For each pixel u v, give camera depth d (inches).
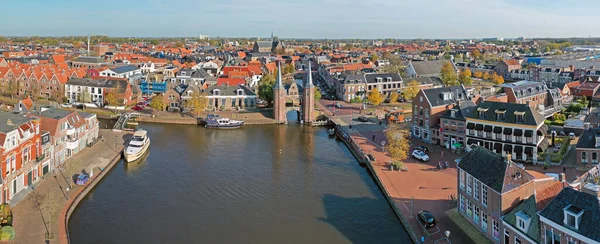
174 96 6811.0
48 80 7426.2
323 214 3179.1
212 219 3088.1
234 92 7012.8
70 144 4138.8
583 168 3846.0
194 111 6545.3
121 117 6127.0
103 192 3535.9
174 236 2834.6
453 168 3993.6
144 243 2738.7
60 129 3973.9
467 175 2842.0
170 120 6235.2
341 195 3535.9
